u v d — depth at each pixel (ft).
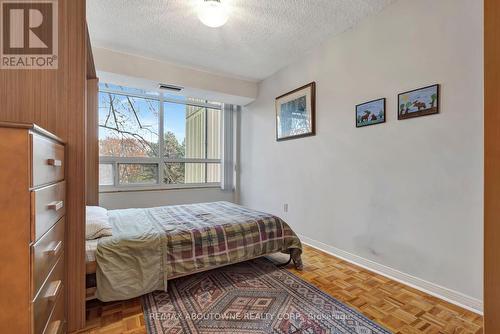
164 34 8.33
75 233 4.53
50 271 3.47
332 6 6.90
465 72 5.45
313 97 9.44
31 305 2.71
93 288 5.06
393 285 6.44
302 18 7.46
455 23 5.59
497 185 3.03
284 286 6.35
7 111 4.00
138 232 5.94
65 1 4.31
